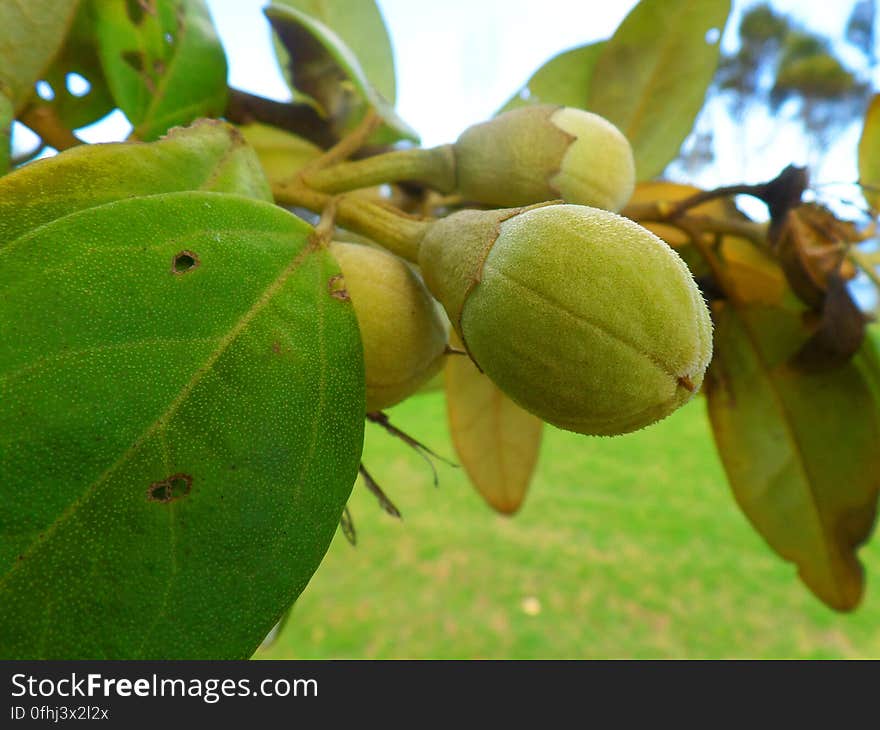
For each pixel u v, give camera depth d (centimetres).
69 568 6
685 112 13
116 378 6
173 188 7
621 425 7
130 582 6
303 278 7
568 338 6
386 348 8
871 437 12
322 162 9
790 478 13
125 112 9
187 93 9
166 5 9
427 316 8
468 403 15
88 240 6
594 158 9
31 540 6
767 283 12
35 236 6
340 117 11
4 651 5
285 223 7
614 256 6
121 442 6
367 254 8
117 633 6
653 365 6
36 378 6
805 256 11
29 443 6
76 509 6
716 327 12
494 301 7
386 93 12
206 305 6
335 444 7
